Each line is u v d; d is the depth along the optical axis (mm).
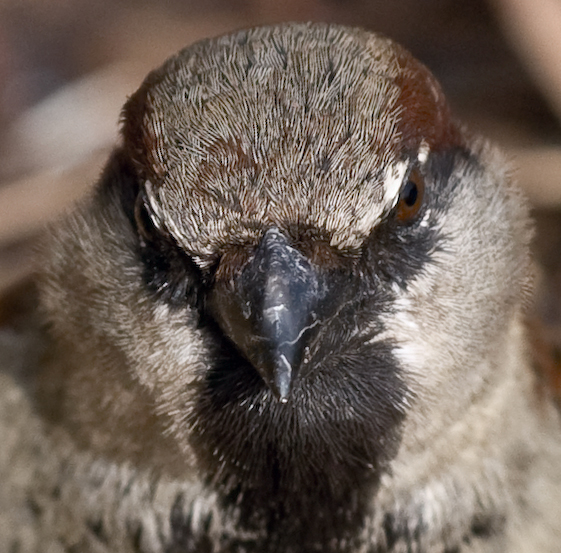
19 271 771
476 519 705
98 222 699
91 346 700
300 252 690
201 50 696
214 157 689
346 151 689
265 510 702
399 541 704
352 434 698
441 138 697
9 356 715
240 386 696
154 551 705
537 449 708
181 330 695
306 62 693
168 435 700
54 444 708
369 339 695
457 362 697
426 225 695
